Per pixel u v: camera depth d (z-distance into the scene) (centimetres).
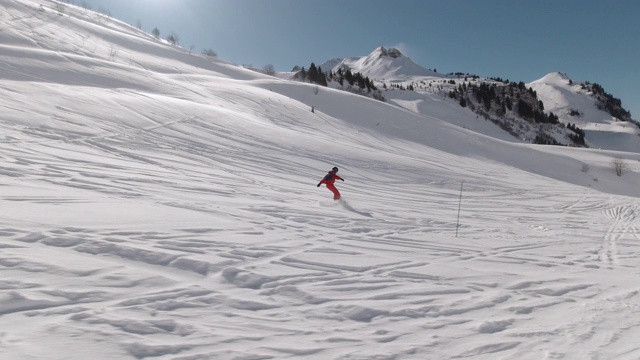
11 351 299
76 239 578
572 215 1753
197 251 602
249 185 1402
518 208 1838
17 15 5406
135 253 557
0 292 394
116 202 862
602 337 412
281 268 574
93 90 2394
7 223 608
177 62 6469
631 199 2448
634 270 775
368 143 3444
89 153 1412
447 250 815
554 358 360
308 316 423
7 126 1479
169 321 378
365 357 344
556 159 5041
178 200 990
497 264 729
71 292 415
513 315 469
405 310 462
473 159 4181
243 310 423
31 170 1066
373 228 974
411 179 2272
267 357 331
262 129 2622
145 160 1488
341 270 596
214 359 320
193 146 1886
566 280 647
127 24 9412
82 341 325
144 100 2458
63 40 4891
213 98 3441
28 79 2430
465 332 411
